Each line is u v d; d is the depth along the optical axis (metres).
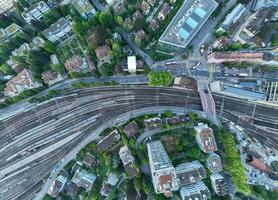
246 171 150.12
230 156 142.38
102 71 151.12
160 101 156.00
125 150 146.00
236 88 150.25
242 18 147.75
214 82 151.12
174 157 149.12
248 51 147.62
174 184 126.75
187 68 154.62
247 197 148.38
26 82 155.38
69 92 160.38
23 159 161.25
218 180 140.25
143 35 149.38
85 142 158.38
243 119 154.25
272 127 152.75
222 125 154.25
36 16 159.88
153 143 148.88
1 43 157.88
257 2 150.00
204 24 154.25
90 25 153.38
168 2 155.00
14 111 162.75
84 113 159.75
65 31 158.75
